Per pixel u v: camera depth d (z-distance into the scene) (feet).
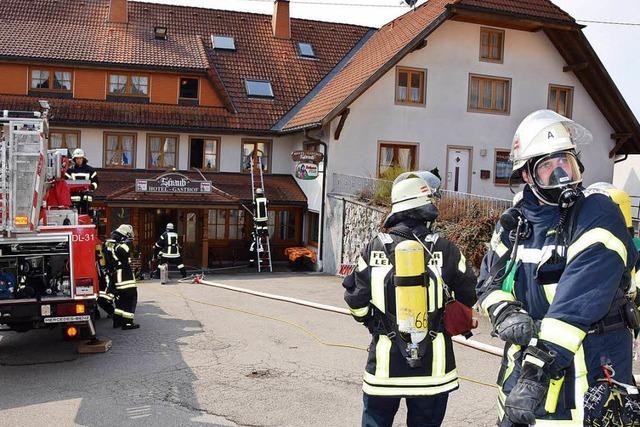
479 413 18.72
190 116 75.20
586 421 8.05
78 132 72.28
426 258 11.83
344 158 67.62
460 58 70.49
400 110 68.85
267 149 78.89
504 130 72.54
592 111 75.51
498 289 9.05
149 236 75.51
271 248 77.87
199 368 24.13
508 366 9.35
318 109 70.69
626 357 8.49
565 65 74.33
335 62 87.81
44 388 21.61
